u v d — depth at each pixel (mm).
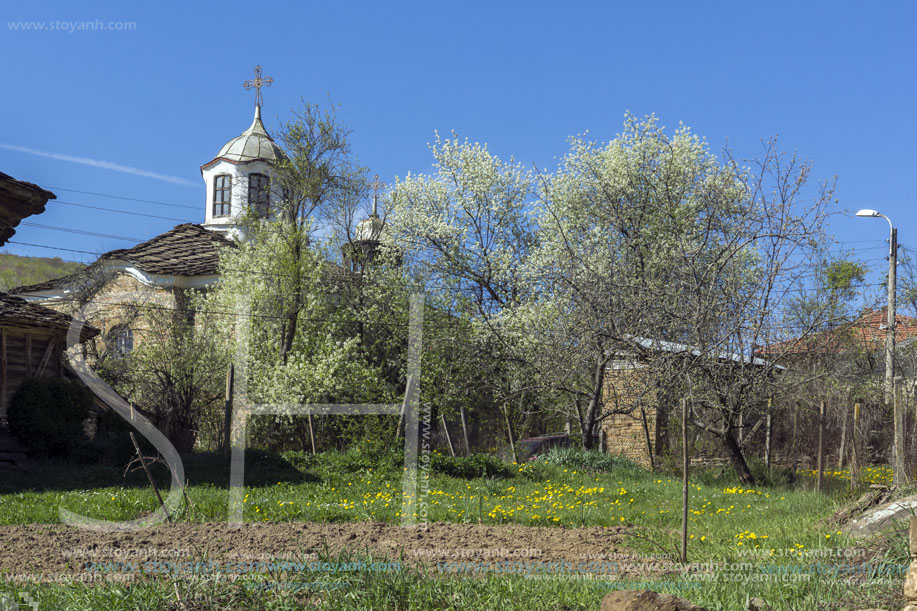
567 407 23641
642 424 22719
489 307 27547
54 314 20734
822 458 14523
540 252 25516
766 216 17203
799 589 6680
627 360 19781
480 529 10766
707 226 19250
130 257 27438
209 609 6082
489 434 26344
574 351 19812
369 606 6309
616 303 18531
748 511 13000
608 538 10227
